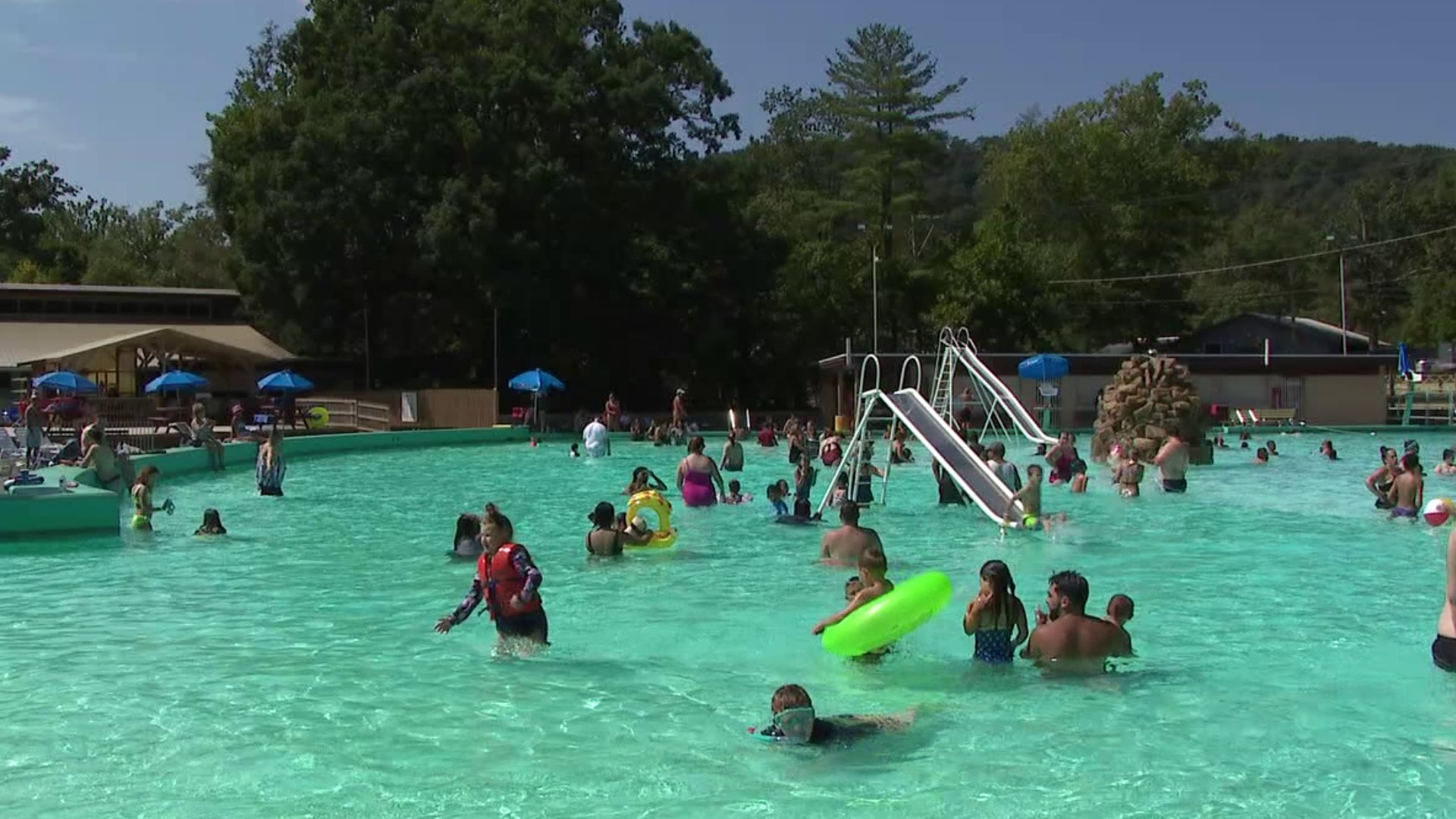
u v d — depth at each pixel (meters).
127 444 26.94
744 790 5.92
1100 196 65.50
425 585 11.81
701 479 17.95
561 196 45.97
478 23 48.91
